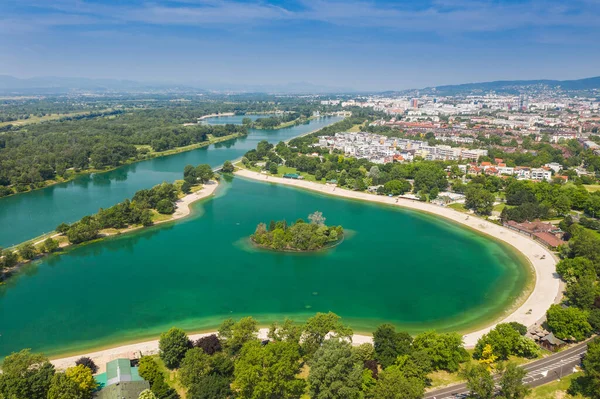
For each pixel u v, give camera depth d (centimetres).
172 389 14850
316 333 17025
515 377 13575
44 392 13938
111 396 14012
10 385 13550
